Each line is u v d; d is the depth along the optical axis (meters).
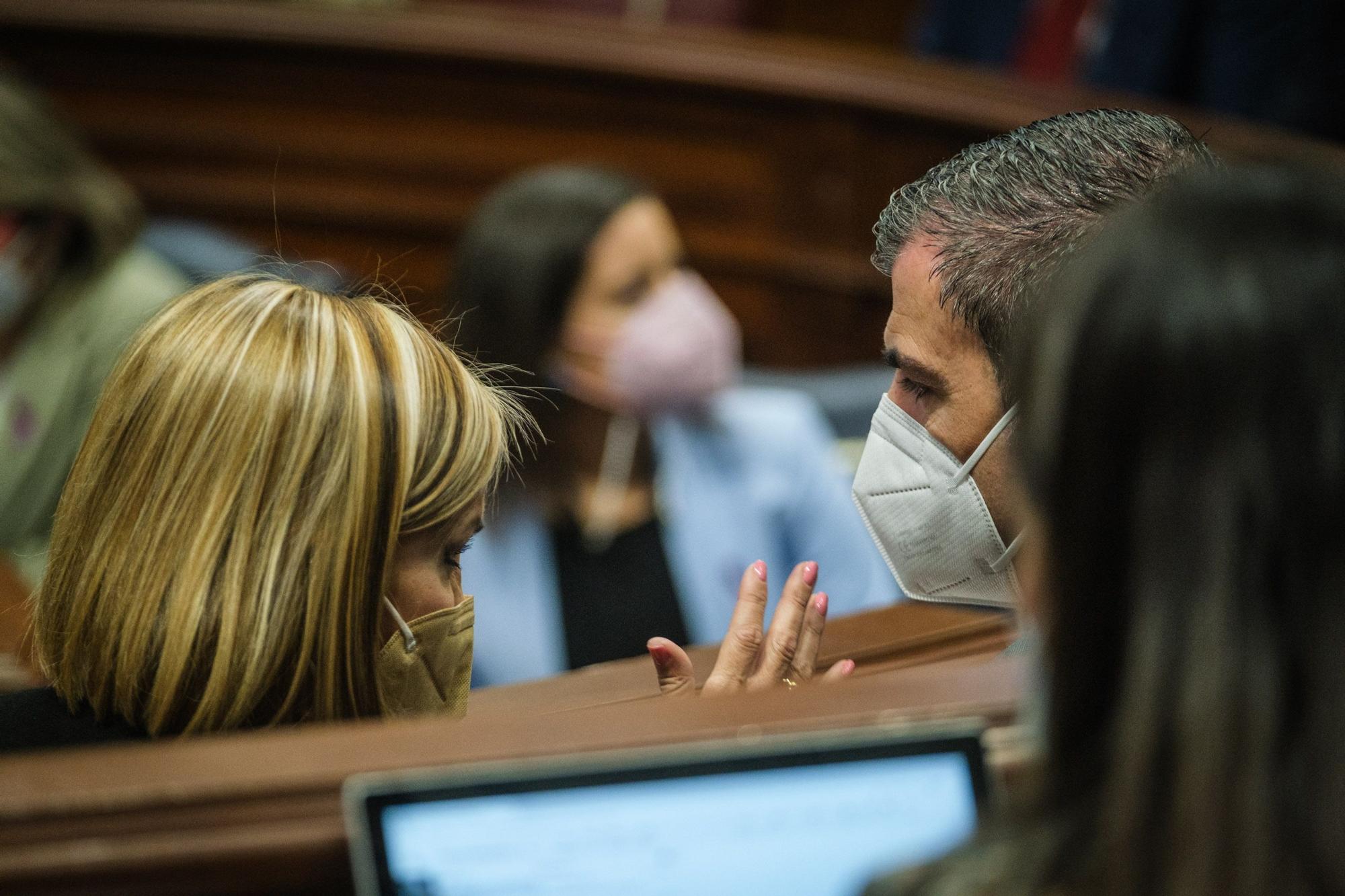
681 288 7.05
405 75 11.75
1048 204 3.26
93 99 12.09
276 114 12.01
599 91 11.48
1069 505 1.83
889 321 3.54
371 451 3.10
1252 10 9.24
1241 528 1.72
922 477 3.54
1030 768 2.02
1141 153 3.30
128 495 3.14
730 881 2.17
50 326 7.07
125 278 7.25
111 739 3.14
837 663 3.72
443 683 3.31
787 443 7.16
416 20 11.65
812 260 11.19
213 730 3.05
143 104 12.09
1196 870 1.72
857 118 10.78
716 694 2.49
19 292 6.93
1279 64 9.24
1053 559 1.86
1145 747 1.75
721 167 11.38
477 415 3.29
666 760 2.19
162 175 12.19
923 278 3.39
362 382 3.13
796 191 11.20
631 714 2.38
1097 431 1.79
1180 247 1.79
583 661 6.64
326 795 2.18
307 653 3.06
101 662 3.11
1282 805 1.72
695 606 6.78
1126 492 1.79
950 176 3.43
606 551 6.75
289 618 3.05
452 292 7.11
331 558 3.07
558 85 11.54
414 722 2.40
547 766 2.17
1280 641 1.72
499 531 6.59
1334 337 1.71
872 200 10.95
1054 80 11.07
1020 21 11.35
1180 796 1.73
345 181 12.05
